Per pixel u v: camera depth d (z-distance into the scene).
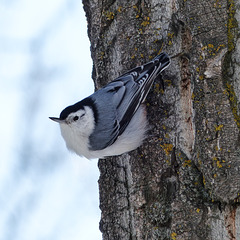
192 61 6.74
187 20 6.83
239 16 6.62
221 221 6.32
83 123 8.14
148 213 7.06
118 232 7.48
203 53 6.62
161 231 6.83
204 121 6.50
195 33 6.72
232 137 6.30
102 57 8.20
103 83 8.26
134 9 7.71
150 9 7.58
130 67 7.73
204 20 6.71
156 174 7.12
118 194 7.58
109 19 8.02
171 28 7.30
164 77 7.36
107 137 7.75
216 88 6.49
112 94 7.80
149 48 7.56
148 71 7.14
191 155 6.84
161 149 7.16
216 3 6.71
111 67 8.09
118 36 7.87
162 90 7.38
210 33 6.65
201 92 6.59
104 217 7.75
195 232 6.50
